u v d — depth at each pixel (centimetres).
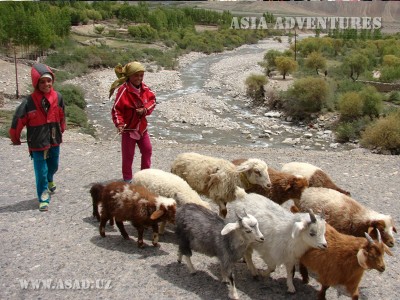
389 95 3225
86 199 929
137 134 886
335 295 604
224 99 3606
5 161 1214
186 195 746
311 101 2866
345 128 2405
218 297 581
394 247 764
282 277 648
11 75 3753
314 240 562
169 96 3681
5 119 2264
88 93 3684
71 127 2344
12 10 4972
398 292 618
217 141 2338
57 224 793
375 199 1023
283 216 616
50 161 897
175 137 2405
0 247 695
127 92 866
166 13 11119
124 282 608
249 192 820
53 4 10425
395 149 2097
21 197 931
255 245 625
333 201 710
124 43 7369
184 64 5991
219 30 10844
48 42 4841
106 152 1383
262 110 3178
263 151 1662
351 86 3247
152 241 731
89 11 10325
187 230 630
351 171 1277
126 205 693
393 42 7038
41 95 804
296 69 4338
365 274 666
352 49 7000
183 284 610
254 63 6012
